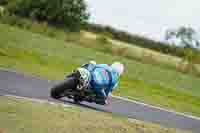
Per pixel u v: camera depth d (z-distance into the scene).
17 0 168.25
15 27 137.62
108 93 42.34
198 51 161.50
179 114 54.88
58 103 38.72
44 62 80.12
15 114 30.78
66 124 30.86
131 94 65.06
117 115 40.91
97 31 183.88
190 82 110.12
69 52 104.75
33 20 165.25
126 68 105.19
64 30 165.38
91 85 40.66
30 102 35.69
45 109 33.84
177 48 176.38
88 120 33.19
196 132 44.09
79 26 169.50
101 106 45.69
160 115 50.12
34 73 61.31
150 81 92.06
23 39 106.56
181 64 142.00
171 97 75.19
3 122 28.66
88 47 139.12
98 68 41.16
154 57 144.88
